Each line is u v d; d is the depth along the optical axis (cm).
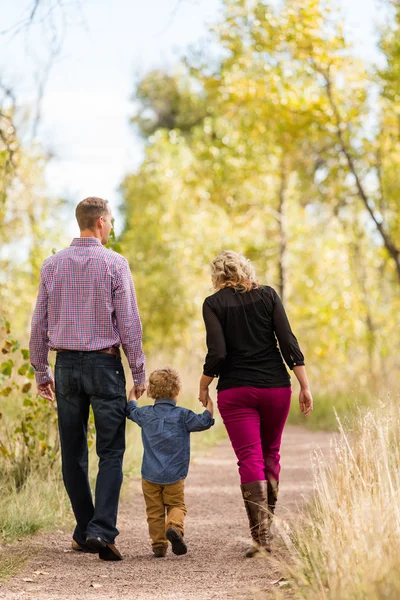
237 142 3127
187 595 655
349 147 2442
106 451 794
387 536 624
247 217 3459
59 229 2122
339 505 730
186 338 3356
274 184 3328
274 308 807
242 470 789
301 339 2992
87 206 810
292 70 2366
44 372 823
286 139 2556
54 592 672
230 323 800
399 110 2366
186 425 820
